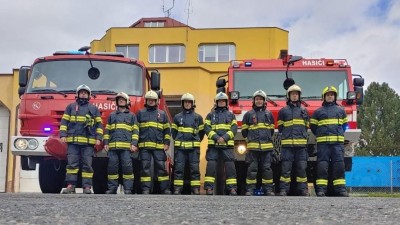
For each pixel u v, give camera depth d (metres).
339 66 11.09
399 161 25.97
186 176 10.80
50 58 10.10
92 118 9.15
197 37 30.70
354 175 26.14
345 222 2.80
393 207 4.21
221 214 3.36
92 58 10.09
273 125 9.91
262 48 30.25
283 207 4.20
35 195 7.20
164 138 9.98
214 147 9.91
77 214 3.26
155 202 5.00
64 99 9.62
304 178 9.58
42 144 9.39
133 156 9.70
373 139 59.53
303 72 11.13
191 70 25.97
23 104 9.71
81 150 9.13
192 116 10.10
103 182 10.67
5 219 2.85
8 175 26.70
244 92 11.09
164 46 31.02
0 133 26.94
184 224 2.68
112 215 3.21
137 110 9.91
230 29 30.55
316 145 10.11
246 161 10.02
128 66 10.18
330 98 9.41
